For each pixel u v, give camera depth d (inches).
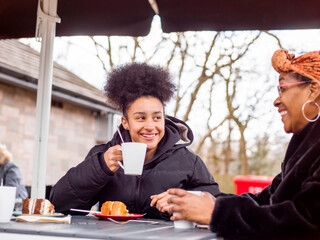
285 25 96.8
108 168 72.1
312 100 56.4
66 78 380.2
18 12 102.7
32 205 66.3
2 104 299.3
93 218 70.0
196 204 51.6
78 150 383.9
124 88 79.3
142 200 80.3
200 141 317.7
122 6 99.0
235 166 347.6
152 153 83.0
